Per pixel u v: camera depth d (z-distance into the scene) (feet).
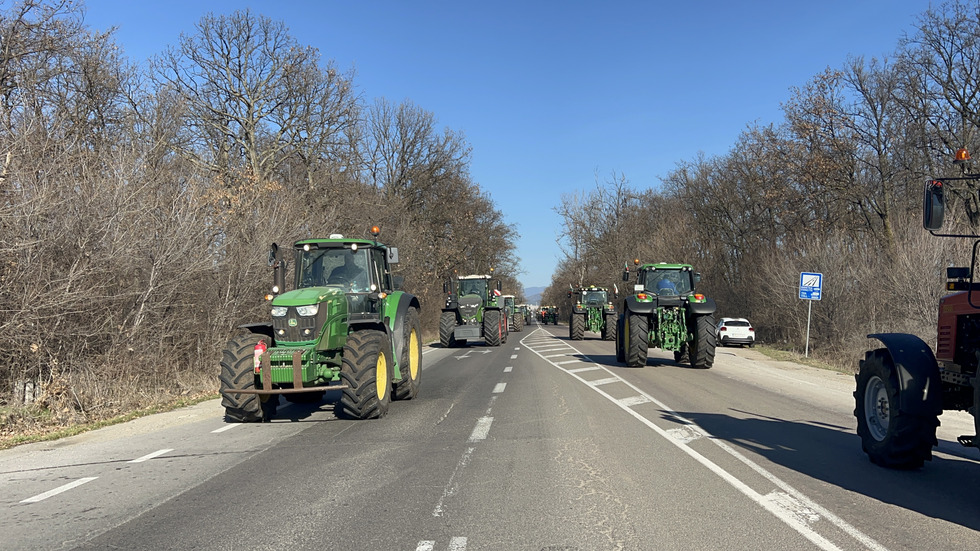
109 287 34.91
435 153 144.15
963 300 18.76
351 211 93.50
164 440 25.68
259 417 29.30
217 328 45.19
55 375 31.35
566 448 23.32
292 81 88.94
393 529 14.90
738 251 127.44
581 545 13.79
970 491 17.81
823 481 18.84
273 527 15.10
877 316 69.87
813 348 77.61
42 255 30.60
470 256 155.43
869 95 87.51
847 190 87.45
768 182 100.78
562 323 261.65
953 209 66.13
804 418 30.09
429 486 18.51
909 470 20.18
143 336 37.42
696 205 139.13
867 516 15.61
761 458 21.74
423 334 123.44
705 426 27.68
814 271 79.71
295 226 55.11
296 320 28.50
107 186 34.81
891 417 19.74
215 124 84.12
